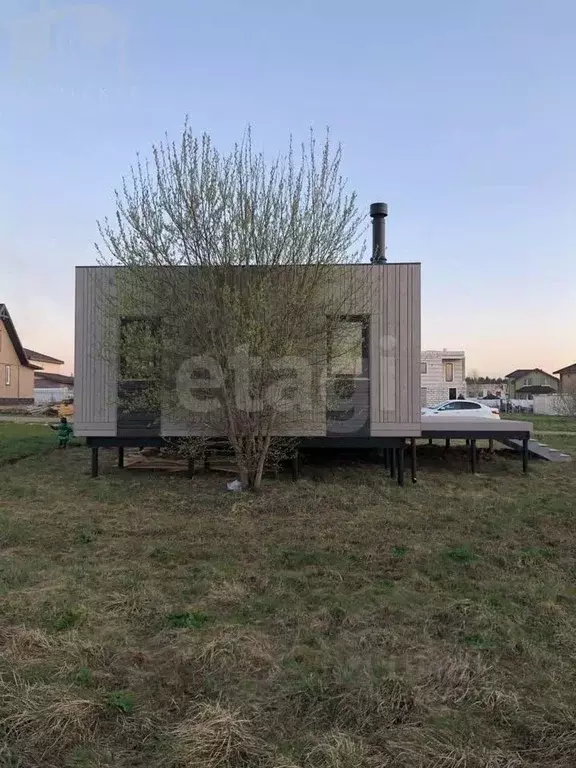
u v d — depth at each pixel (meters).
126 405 9.49
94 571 5.38
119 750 2.74
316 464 11.59
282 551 6.09
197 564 5.69
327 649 3.79
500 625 4.18
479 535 6.89
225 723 2.85
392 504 8.46
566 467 12.10
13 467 11.45
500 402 47.50
